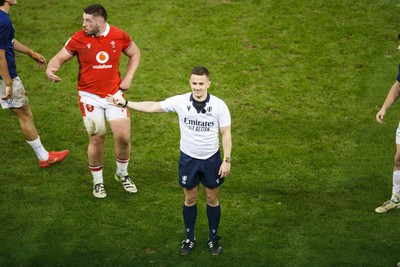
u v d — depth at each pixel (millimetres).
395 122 32156
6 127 31922
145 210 26203
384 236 24547
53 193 27188
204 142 21969
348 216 25734
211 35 39750
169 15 41750
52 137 31266
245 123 32312
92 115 25875
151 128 32125
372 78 35781
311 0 43438
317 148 30328
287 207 26344
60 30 40219
